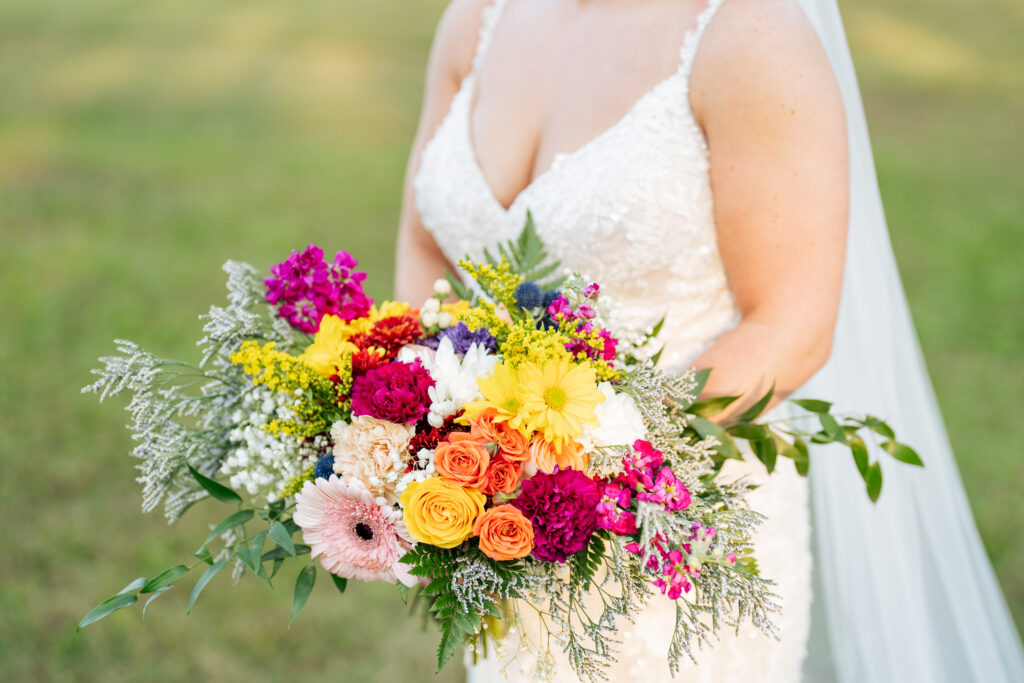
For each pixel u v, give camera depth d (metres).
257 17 13.74
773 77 1.49
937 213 7.34
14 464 4.14
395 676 3.08
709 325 1.71
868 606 1.98
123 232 6.90
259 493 1.55
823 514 2.00
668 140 1.62
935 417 2.04
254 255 6.51
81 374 4.89
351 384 1.41
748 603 1.36
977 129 9.45
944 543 2.02
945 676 2.01
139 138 9.05
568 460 1.31
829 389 1.96
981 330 5.51
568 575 1.48
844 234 1.54
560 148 1.76
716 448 1.46
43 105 9.94
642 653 1.63
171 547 3.67
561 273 1.75
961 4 14.24
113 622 3.29
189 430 1.51
